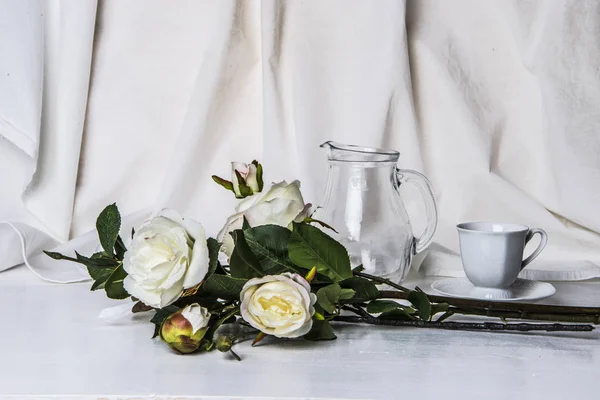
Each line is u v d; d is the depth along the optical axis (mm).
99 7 2002
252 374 1393
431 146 1982
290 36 1969
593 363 1433
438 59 1965
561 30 1937
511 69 1979
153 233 1438
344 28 1951
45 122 1990
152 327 1560
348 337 1518
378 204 1615
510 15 1960
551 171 1968
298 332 1428
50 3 1983
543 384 1370
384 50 1934
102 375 1390
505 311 1517
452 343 1498
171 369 1408
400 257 1626
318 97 1953
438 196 1982
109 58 2014
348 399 1328
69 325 1568
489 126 1981
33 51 1947
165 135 2031
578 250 1962
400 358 1443
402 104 1940
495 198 1968
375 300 1504
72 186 1997
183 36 2012
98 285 1522
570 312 1514
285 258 1472
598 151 1942
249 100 2010
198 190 2006
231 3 1964
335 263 1469
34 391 1347
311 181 1934
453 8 1978
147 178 2041
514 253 1603
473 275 1617
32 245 1896
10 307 1657
